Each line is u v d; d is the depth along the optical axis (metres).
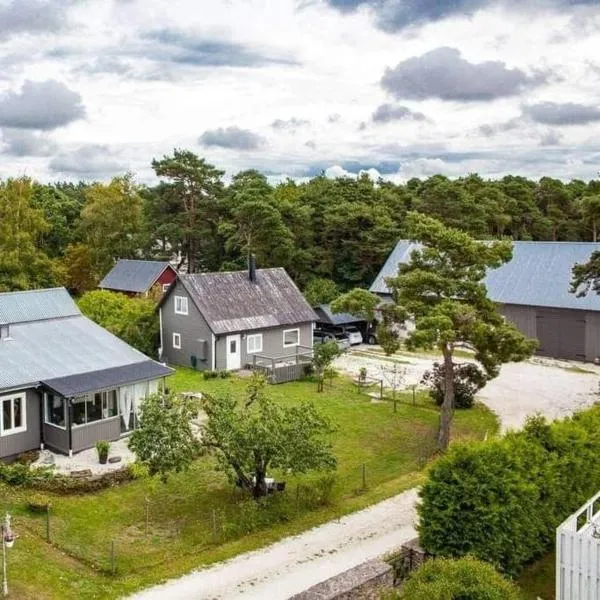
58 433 28.53
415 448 30.39
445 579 13.99
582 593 15.29
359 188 74.38
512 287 52.41
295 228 65.62
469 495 16.89
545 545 18.33
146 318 47.34
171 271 67.19
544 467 18.36
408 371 45.12
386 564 16.94
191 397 26.70
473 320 27.84
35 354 30.39
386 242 63.03
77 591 17.59
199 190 70.69
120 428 30.52
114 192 76.75
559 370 46.25
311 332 49.16
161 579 18.42
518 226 86.56
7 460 27.81
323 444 23.33
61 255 84.69
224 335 43.97
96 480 25.19
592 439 20.38
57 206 87.81
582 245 51.97
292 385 41.44
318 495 23.64
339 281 65.19
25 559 18.88
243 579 18.41
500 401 38.50
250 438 22.36
